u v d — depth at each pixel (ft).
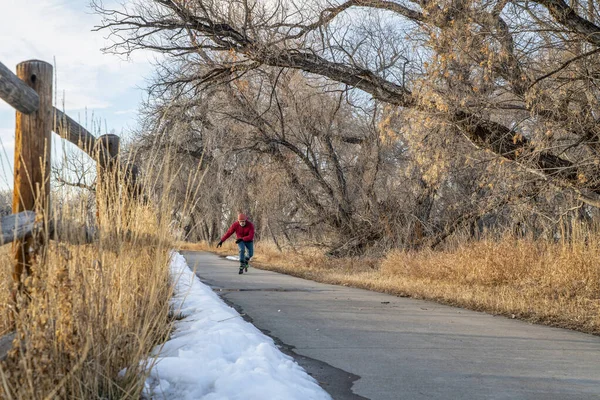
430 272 77.41
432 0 67.31
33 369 17.12
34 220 19.35
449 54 65.51
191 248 233.55
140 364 22.24
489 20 62.59
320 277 93.45
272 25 87.92
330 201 128.67
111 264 23.65
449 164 75.00
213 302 43.42
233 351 28.09
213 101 119.44
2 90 19.02
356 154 130.72
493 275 67.67
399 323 45.09
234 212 169.99
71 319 18.83
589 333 42.24
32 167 21.22
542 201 80.84
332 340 37.91
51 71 21.95
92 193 26.91
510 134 70.38
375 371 29.94
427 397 25.43
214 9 88.38
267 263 130.62
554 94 62.03
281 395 21.25
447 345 36.70
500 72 66.39
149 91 96.37
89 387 18.70
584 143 63.26
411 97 74.95
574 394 25.93
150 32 86.74
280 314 48.83
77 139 25.40
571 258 60.44
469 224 95.96
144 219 30.22
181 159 119.75
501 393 26.03
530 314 50.01
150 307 22.97
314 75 128.16
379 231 117.50
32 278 19.02
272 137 127.03
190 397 21.16
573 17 58.75
